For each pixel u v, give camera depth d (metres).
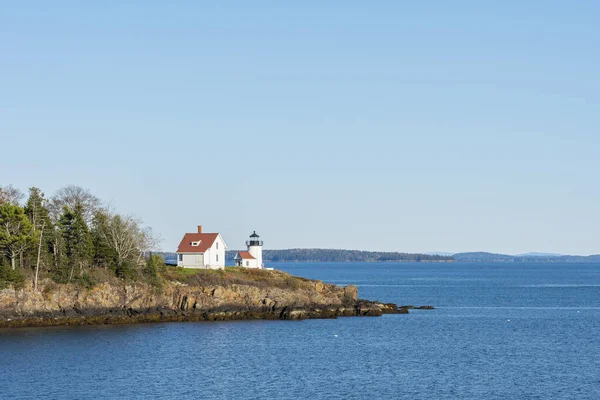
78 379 97.19
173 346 122.75
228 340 130.12
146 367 105.00
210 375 99.94
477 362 111.00
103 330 141.00
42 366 105.44
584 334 144.62
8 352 116.25
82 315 151.62
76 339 129.50
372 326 152.88
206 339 130.75
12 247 150.12
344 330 145.38
